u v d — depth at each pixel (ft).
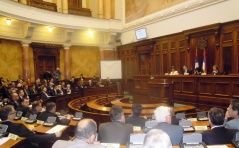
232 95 23.36
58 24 44.19
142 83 37.63
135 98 39.37
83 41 52.75
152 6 43.16
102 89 41.47
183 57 36.50
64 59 49.75
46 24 41.70
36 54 44.34
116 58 56.03
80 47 53.47
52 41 47.14
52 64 48.42
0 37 35.60
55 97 28.58
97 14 56.13
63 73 50.26
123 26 52.37
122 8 52.60
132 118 11.78
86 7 56.59
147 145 4.57
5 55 37.76
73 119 15.06
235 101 10.51
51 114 13.61
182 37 36.37
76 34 51.55
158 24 41.83
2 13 31.04
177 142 8.52
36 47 44.27
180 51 36.96
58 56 48.83
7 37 36.99
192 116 17.17
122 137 9.06
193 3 33.91
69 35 48.57
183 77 29.71
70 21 46.47
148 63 45.29
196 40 33.73
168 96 25.67
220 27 29.84
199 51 33.32
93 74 55.72
